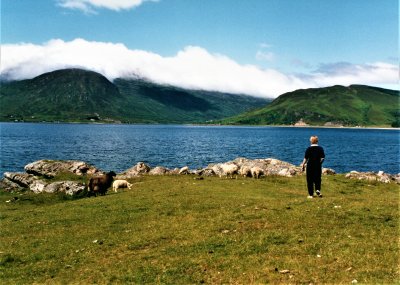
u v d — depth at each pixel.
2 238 22.33
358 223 19.91
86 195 38.31
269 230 19.45
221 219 22.31
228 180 41.50
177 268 15.41
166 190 35.03
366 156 125.38
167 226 21.89
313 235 18.36
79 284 14.78
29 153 116.62
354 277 13.41
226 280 14.04
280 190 35.28
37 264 17.41
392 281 12.89
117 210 27.30
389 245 16.36
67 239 21.06
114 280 14.86
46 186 41.72
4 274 16.38
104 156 112.06
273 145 173.25
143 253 17.67
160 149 140.38
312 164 27.39
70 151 127.38
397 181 43.25
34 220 26.48
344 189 37.31
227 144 175.88
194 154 122.62
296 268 14.53
